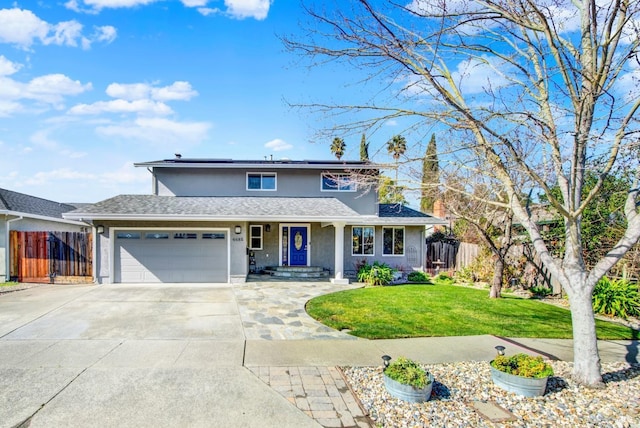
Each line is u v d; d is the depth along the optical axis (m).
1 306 9.71
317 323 8.62
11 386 4.85
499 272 12.27
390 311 9.97
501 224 13.18
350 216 14.52
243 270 14.38
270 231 17.48
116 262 13.70
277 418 4.20
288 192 17.86
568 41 5.34
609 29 4.50
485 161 6.18
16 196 17.19
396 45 4.77
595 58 4.66
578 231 5.18
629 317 9.77
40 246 13.65
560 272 5.39
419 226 18.42
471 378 5.38
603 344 7.33
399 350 6.71
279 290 12.98
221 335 7.42
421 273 16.84
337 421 4.16
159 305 10.10
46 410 4.23
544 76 5.09
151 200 15.45
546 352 6.69
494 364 5.20
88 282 13.61
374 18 4.87
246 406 4.45
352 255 18.11
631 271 11.09
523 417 4.27
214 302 10.66
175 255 14.01
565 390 4.97
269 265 17.44
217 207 14.92
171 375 5.31
